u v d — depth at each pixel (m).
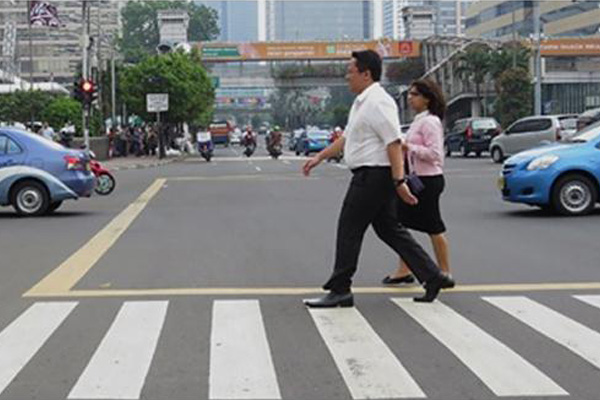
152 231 15.90
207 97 66.31
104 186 24.84
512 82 68.44
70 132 42.44
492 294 9.79
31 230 16.36
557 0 100.81
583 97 82.69
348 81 9.04
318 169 37.78
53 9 60.69
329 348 7.50
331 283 9.16
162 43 78.88
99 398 6.22
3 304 9.51
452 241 14.04
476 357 7.22
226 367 6.95
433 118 9.81
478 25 117.56
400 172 8.77
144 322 8.52
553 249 13.07
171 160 51.91
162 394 6.30
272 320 8.56
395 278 10.36
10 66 96.25
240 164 45.44
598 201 17.34
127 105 62.06
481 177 29.59
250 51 82.31
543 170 17.14
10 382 6.65
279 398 6.20
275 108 152.62
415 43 81.75
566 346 7.55
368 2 170.75
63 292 10.11
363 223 9.01
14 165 18.88
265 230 15.84
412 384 6.49
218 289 10.18
